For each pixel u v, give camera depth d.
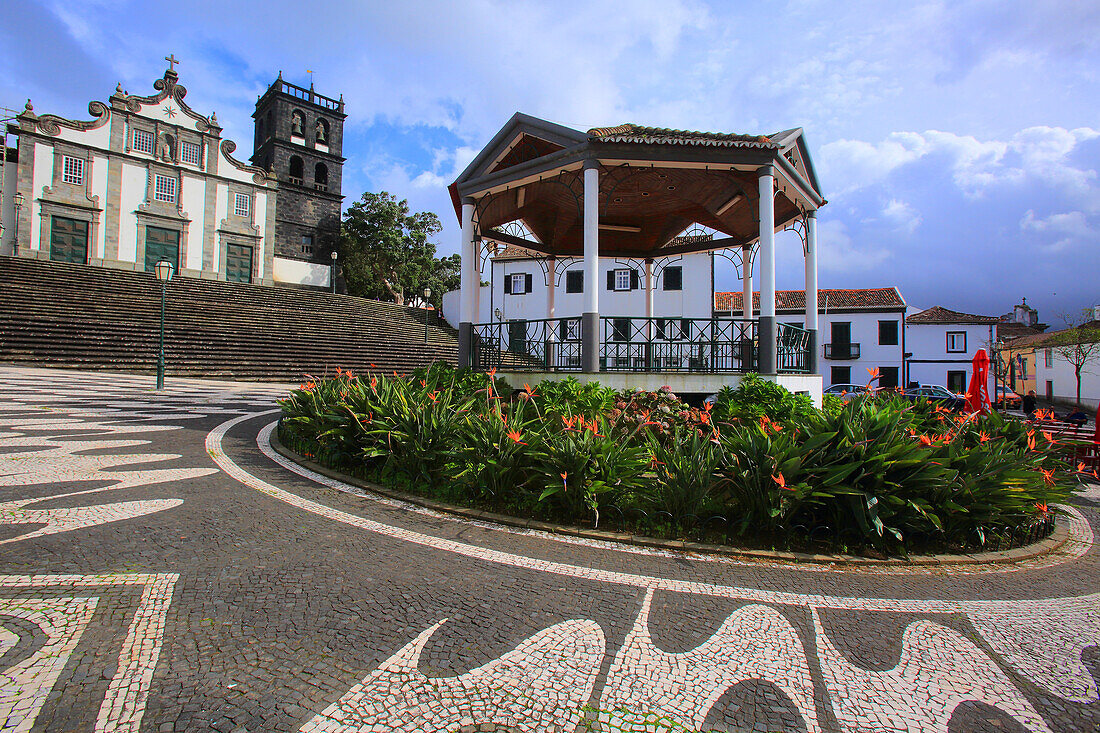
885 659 2.54
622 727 1.96
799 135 8.20
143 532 3.76
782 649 2.58
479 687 2.17
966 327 30.41
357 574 3.23
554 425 5.30
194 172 32.38
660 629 2.72
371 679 2.18
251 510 4.38
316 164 42.53
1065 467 5.97
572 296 29.11
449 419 5.35
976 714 2.15
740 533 4.02
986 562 3.96
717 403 6.98
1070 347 29.23
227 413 10.16
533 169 8.02
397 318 32.66
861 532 3.96
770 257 7.42
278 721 1.91
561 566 3.49
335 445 5.83
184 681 2.12
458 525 4.24
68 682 2.07
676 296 28.20
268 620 2.62
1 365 14.55
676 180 8.54
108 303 20.59
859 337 31.00
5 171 27.06
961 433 5.43
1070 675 2.47
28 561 3.18
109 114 29.55
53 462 5.68
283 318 25.17
